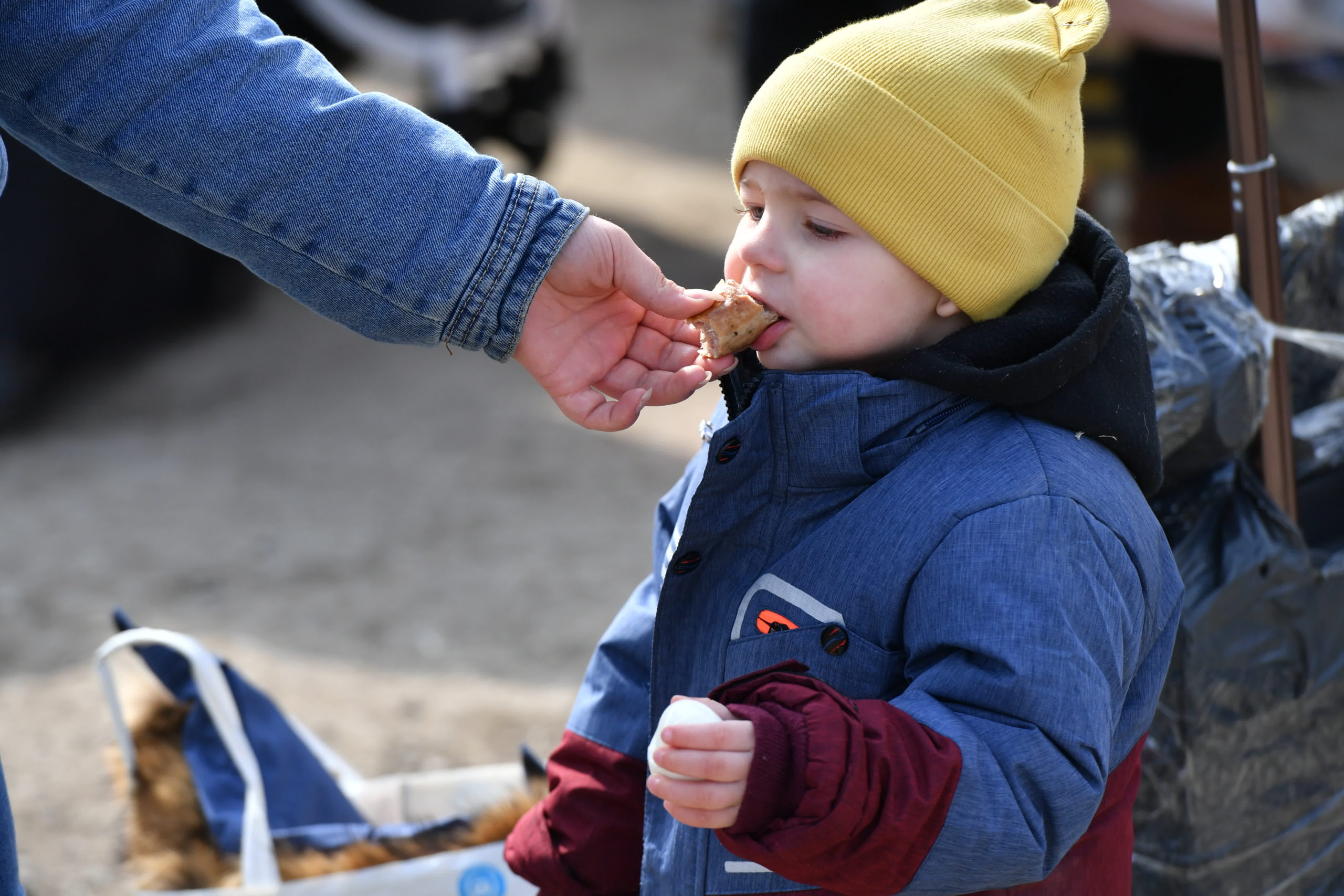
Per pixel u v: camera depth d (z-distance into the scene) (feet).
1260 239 11.10
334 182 9.15
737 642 8.99
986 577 7.98
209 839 12.12
